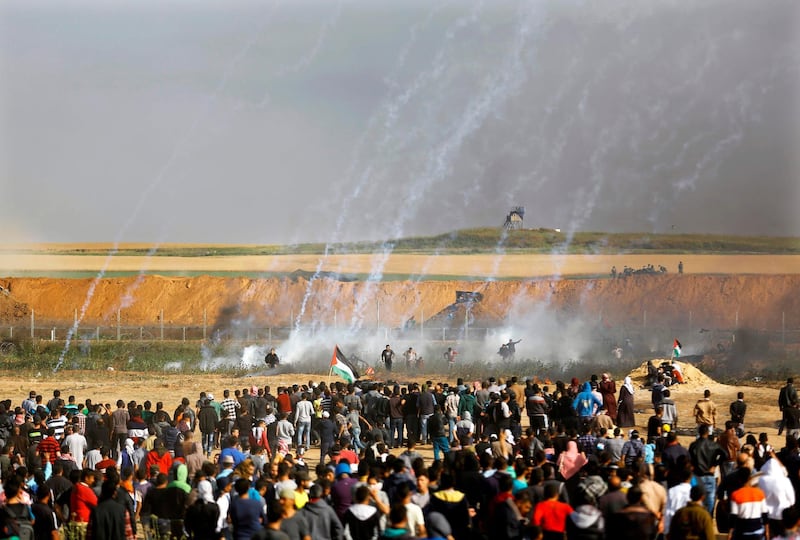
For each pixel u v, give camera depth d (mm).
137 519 24781
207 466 19391
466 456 18812
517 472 18141
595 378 35000
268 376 68125
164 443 28938
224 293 135625
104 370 72500
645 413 46000
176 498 18828
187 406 30484
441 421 31719
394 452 34594
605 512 16609
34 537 18859
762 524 18172
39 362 75625
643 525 15180
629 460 22938
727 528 19141
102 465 23000
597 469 19016
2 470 23984
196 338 100312
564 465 20500
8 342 86312
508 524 16250
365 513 16812
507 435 26562
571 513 15781
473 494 18266
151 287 137375
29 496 20438
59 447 25984
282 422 30531
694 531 15875
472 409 34938
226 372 70938
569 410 33281
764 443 22766
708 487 20953
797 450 20922
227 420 33188
